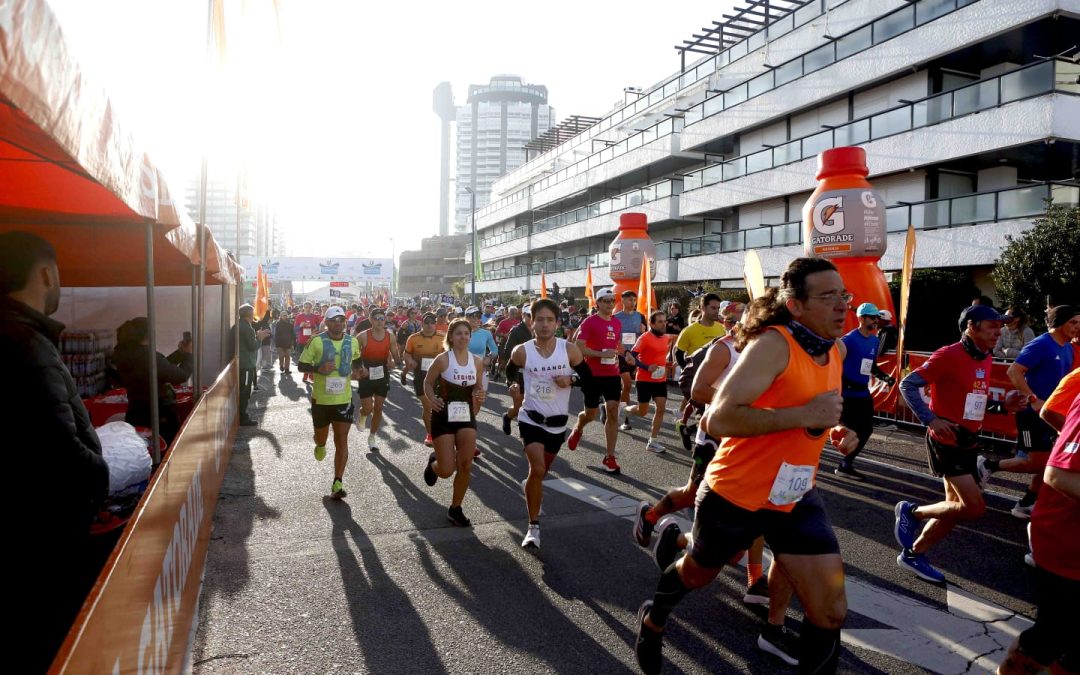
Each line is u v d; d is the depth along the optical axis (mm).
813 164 24281
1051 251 13109
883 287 11742
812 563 2793
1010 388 9125
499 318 19734
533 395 5352
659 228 36062
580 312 23312
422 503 6539
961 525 5816
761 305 2910
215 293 13523
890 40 21422
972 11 18703
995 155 18547
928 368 4535
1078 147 17438
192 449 4188
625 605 4273
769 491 2820
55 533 2438
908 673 3457
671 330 15555
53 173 3578
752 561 4227
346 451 6766
